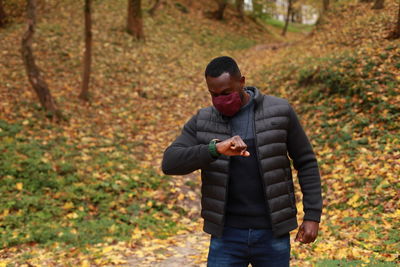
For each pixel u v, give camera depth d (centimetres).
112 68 1659
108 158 985
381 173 721
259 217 228
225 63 223
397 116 902
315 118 1062
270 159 227
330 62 1271
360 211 640
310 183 235
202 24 2712
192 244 618
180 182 922
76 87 1430
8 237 632
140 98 1463
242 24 3042
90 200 805
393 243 487
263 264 233
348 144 884
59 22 2011
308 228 228
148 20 2397
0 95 1202
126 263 532
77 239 645
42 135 1036
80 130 1127
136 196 843
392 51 1168
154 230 711
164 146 1114
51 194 805
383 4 1964
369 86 1037
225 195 227
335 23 2066
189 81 1703
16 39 1767
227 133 232
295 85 1313
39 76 1141
